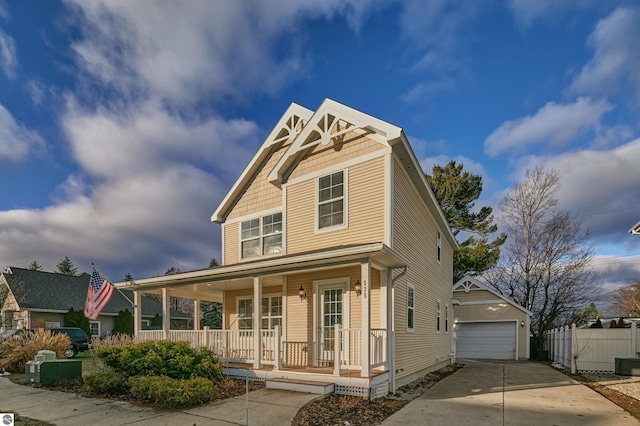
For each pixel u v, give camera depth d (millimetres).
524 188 24719
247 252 13062
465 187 29516
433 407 7273
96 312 12094
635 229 12281
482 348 20781
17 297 22984
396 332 9164
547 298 22969
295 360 10070
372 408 6867
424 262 12719
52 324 23312
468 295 21594
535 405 7504
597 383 10539
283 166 11289
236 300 12875
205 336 10641
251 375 9031
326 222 10344
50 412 6566
